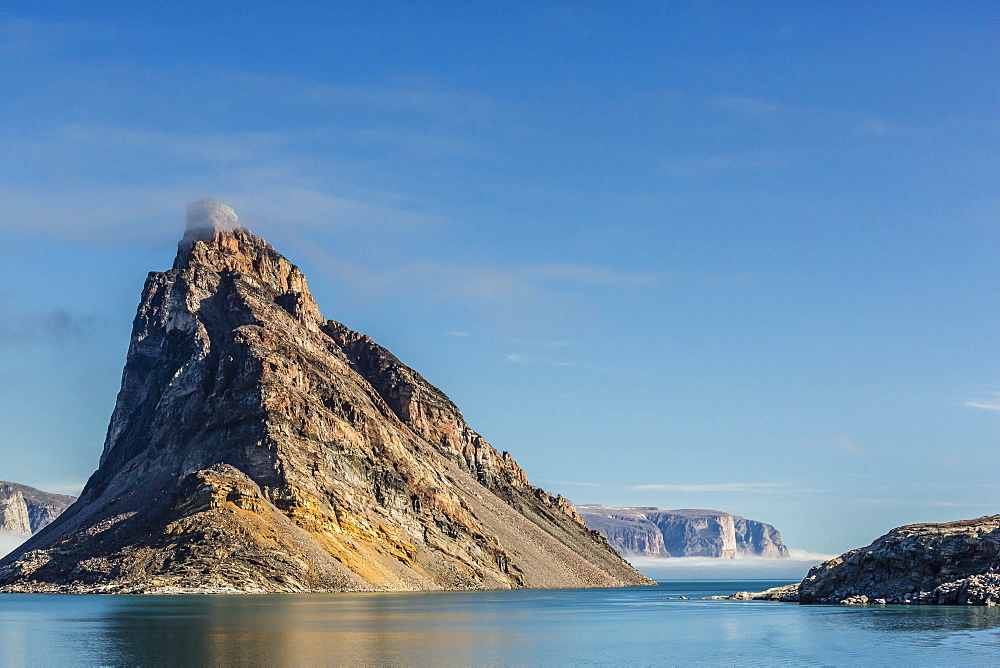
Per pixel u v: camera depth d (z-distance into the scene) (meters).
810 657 121.81
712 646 138.00
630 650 133.88
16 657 119.81
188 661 115.69
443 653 127.38
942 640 132.25
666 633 159.50
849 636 138.75
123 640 137.12
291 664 113.62
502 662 120.94
